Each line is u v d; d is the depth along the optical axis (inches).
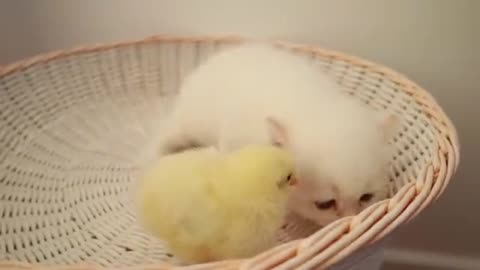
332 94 19.7
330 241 15.9
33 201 20.6
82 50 23.7
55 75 23.6
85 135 22.9
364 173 18.1
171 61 24.3
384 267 26.4
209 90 20.7
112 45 23.9
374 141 18.5
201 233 16.7
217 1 23.9
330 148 18.1
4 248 19.2
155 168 17.8
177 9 24.2
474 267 25.6
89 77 23.9
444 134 19.4
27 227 19.9
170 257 19.0
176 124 21.1
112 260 19.1
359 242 16.0
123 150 22.5
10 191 20.8
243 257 17.0
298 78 20.2
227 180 16.7
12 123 22.3
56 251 19.3
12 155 21.7
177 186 16.9
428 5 22.8
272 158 16.8
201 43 24.0
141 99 24.0
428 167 18.2
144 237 19.8
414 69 23.8
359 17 23.4
